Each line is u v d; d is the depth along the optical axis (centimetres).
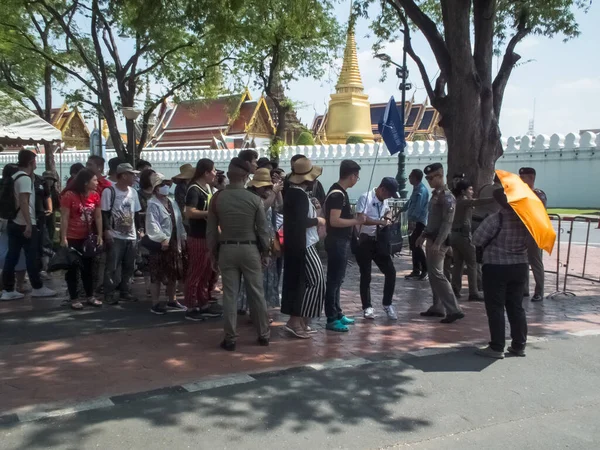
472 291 841
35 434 381
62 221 715
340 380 494
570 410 447
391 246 709
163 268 718
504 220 557
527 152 2466
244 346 595
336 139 4497
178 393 456
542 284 853
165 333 639
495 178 1070
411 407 444
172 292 750
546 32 1212
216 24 1212
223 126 4109
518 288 572
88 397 448
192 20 1223
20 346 582
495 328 565
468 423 420
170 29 1371
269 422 410
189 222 691
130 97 1473
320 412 429
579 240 1689
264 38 1409
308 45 1570
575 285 989
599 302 848
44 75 1861
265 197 673
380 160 2477
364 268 720
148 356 556
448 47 1020
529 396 471
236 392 461
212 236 586
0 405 430
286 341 616
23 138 1121
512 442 393
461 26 992
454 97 1035
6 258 791
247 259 574
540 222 527
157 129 4478
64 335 624
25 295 820
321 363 539
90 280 754
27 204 766
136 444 372
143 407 428
